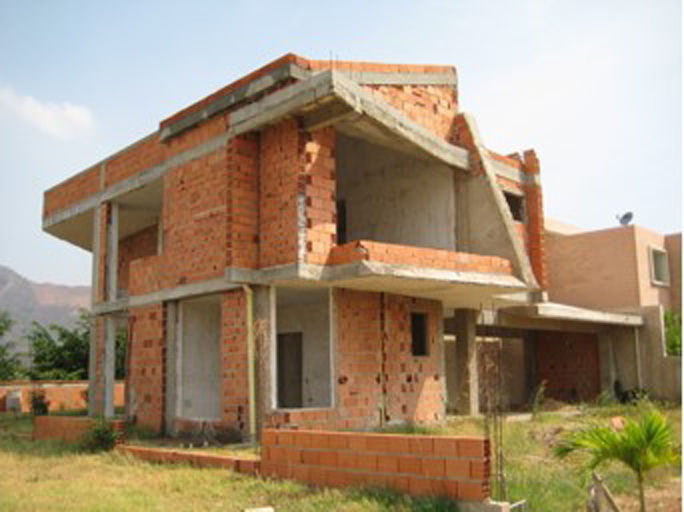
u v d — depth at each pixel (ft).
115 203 67.10
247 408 44.45
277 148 45.91
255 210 46.70
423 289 50.21
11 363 116.37
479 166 53.72
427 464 24.21
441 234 54.95
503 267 50.65
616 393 79.51
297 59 44.88
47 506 25.84
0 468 35.94
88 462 37.09
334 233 45.55
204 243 49.01
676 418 50.52
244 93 47.11
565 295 95.71
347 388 47.19
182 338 52.65
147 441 47.73
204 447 42.14
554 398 83.97
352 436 26.86
